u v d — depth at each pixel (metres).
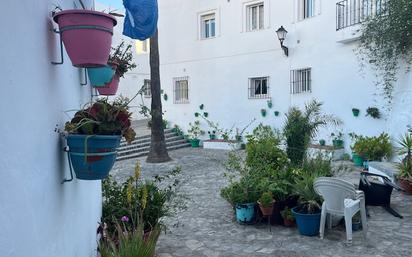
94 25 1.98
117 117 2.18
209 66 15.16
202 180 8.91
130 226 4.11
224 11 14.49
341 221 5.33
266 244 4.81
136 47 20.23
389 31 8.85
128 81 20.02
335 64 11.28
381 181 6.30
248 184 5.65
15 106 1.47
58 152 2.19
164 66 16.66
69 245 2.47
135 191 4.57
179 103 16.25
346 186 4.66
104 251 3.19
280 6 12.88
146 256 3.15
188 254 4.57
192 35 15.57
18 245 1.46
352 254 4.40
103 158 2.11
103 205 4.53
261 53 13.54
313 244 4.75
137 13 3.36
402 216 5.67
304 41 12.22
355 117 10.84
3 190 1.32
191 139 15.44
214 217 6.02
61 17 1.98
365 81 10.45
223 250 4.67
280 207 5.51
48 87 2.01
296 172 5.75
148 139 14.57
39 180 1.77
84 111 2.20
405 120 9.11
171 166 11.05
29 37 1.68
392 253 4.39
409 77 9.01
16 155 1.47
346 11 10.71
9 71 1.42
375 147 9.37
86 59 2.01
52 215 2.01
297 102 12.57
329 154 8.40
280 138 7.04
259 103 13.72
